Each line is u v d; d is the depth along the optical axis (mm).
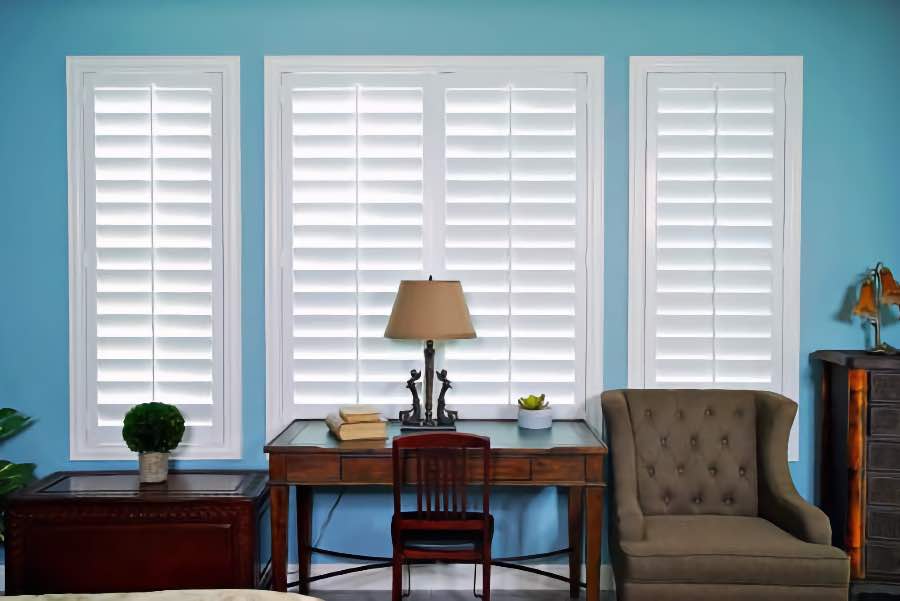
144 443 3236
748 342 3520
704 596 2758
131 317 3508
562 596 3455
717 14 3502
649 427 3287
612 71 3510
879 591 3223
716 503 3244
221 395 3529
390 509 3545
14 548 3086
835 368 3375
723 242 3521
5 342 3525
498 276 3514
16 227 3512
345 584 3543
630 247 3510
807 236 3525
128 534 3088
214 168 3504
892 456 3186
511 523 3545
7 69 3492
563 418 3520
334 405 3527
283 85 3502
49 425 3537
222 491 3156
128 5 3490
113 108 3504
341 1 3498
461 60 3496
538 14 3506
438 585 3529
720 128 3508
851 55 3500
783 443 3166
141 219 3512
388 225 3504
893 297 3326
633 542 2850
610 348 3537
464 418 3521
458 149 3514
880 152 3512
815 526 2855
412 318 3195
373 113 3492
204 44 3502
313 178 3514
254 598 1944
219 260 3514
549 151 3512
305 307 3521
